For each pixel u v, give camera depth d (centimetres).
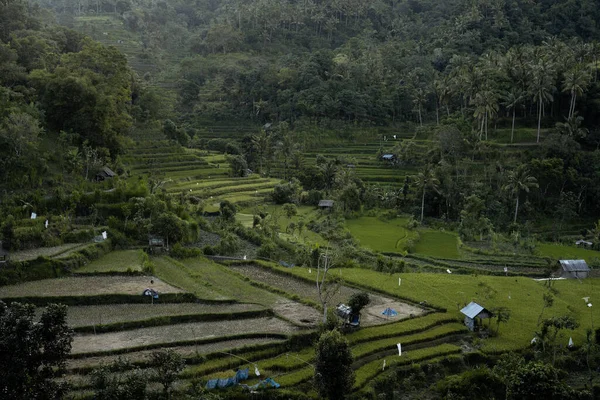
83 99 10962
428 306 6744
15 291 5956
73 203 8562
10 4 14012
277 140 17188
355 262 8606
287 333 5488
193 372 4688
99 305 5941
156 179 11738
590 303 7306
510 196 13250
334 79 19188
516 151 14575
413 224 12112
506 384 4800
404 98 18775
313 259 8138
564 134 14450
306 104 18300
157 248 7969
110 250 7775
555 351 5728
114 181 9750
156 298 6125
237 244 8644
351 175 14162
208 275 7231
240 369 4888
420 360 5453
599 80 16625
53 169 9631
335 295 6800
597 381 5491
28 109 10269
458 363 5516
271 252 8388
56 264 6662
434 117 18525
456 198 13525
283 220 11612
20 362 3681
